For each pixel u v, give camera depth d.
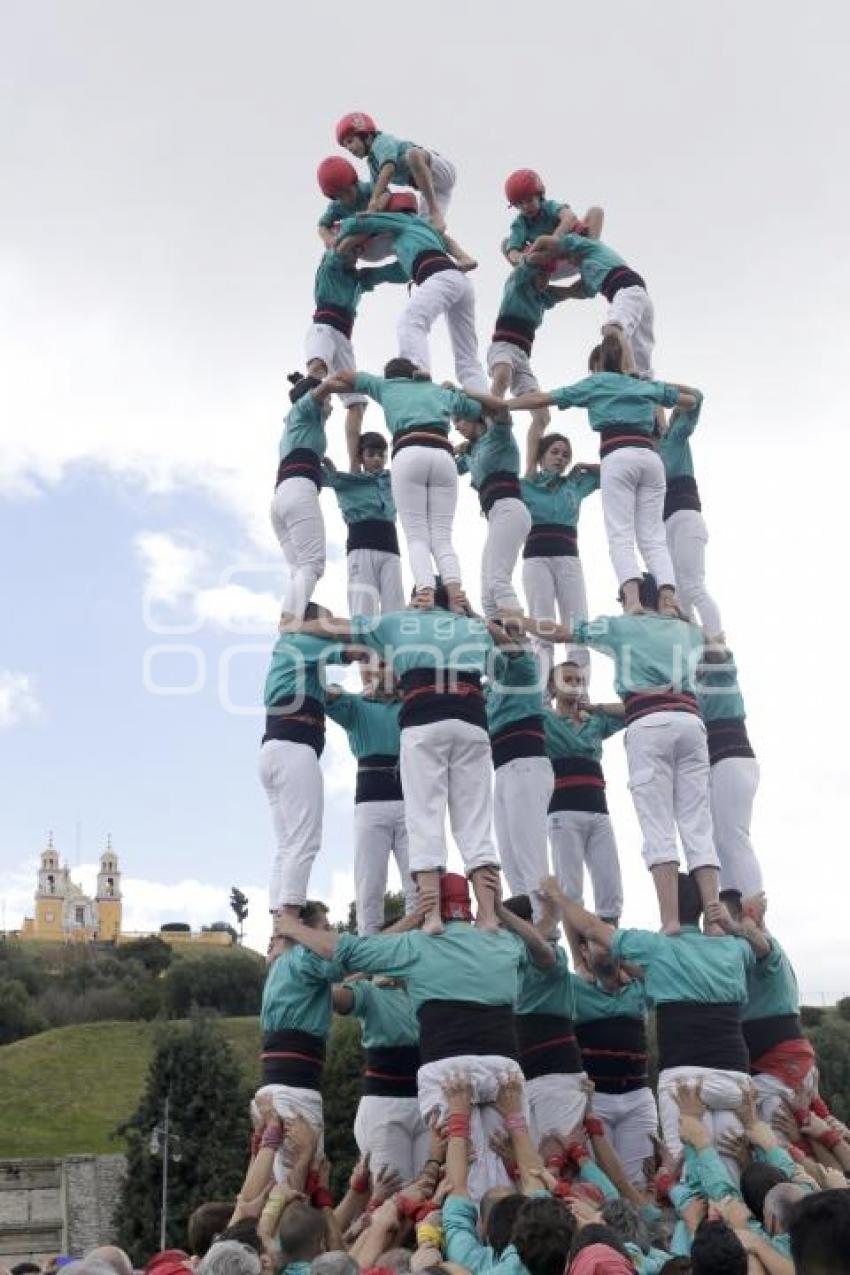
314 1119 11.25
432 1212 8.89
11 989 73.44
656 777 11.91
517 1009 12.19
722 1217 8.53
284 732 12.44
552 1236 6.19
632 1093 12.86
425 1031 10.48
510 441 14.10
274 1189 9.64
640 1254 8.00
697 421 14.27
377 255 15.41
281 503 13.60
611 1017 12.96
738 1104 10.62
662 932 11.46
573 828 13.85
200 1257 7.55
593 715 14.23
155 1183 41.06
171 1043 43.69
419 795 11.30
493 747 13.33
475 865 11.22
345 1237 11.00
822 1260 3.82
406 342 13.70
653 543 13.27
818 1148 11.80
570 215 15.11
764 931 12.62
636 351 14.73
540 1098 11.87
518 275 15.17
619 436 13.39
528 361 15.41
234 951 100.50
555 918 12.47
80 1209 44.91
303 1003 11.44
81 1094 58.34
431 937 10.70
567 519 15.09
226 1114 42.78
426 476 12.52
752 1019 12.13
